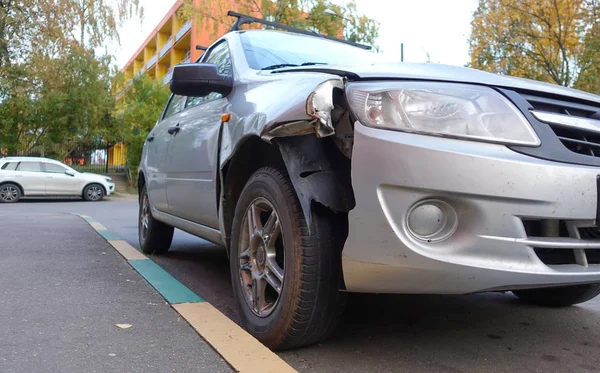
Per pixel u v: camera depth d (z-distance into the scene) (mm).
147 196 5285
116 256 4887
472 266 2092
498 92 2354
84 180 17141
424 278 2148
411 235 2143
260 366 2260
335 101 2371
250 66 3354
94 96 22953
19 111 21984
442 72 2525
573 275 2195
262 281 2695
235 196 3127
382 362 2508
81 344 2502
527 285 2154
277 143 2537
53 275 3973
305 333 2436
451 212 2150
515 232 2117
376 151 2162
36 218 8672
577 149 2311
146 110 22719
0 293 3395
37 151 23531
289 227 2408
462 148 2129
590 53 15789
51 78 22312
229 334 2646
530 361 2594
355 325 3080
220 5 21391
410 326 3104
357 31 21312
